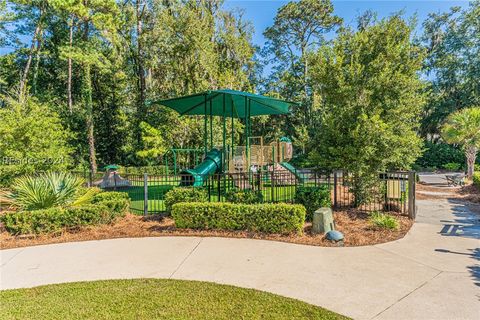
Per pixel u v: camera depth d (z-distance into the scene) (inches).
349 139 256.7
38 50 721.0
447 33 942.4
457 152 873.5
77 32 765.3
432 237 200.4
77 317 106.4
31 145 367.9
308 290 125.8
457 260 158.7
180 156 714.2
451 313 106.2
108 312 109.8
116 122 851.4
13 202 244.8
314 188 259.1
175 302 116.6
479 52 879.1
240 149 434.0
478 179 420.5
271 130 986.7
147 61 703.7
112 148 868.0
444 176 690.2
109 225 233.1
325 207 227.1
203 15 754.2
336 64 260.5
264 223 208.2
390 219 218.8
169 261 162.9
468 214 272.2
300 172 401.7
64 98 818.8
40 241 201.5
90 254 176.1
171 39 689.6
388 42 267.0
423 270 145.6
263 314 107.0
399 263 154.9
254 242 193.5
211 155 386.9
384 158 253.0
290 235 202.5
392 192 269.3
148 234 213.9
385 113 263.0
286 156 538.6
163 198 330.0
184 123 685.3
